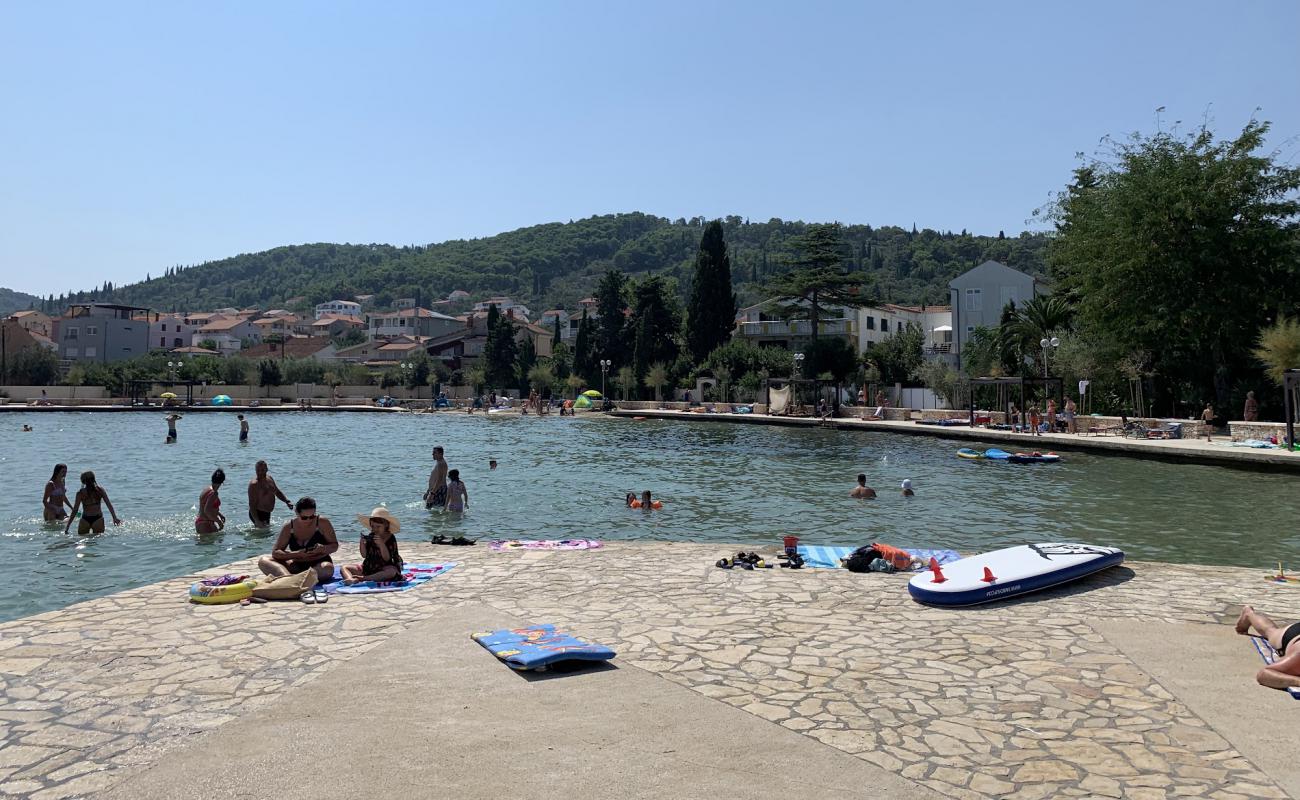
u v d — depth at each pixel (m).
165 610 8.00
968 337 65.56
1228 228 34.72
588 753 4.60
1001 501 19.70
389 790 4.11
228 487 22.12
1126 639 7.02
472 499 20.45
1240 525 16.17
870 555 10.38
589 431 48.59
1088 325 38.91
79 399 76.00
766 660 6.45
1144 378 39.53
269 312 181.75
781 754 4.63
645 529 16.20
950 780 4.32
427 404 80.00
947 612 8.04
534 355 94.50
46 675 5.99
